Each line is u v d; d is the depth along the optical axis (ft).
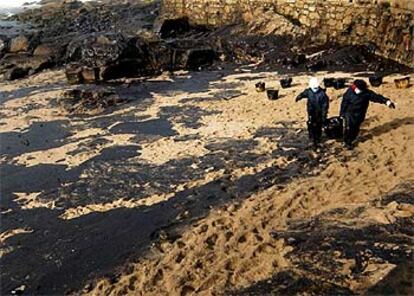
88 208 34.94
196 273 24.73
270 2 89.61
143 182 38.27
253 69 75.41
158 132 49.21
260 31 85.76
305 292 19.33
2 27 123.54
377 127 42.37
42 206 35.73
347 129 38.73
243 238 27.27
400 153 36.32
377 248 21.57
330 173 35.12
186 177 38.45
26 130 52.70
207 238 28.17
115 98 60.70
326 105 40.22
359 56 72.64
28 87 72.38
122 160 42.73
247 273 22.88
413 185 28.63
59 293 25.99
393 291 17.20
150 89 67.26
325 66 71.61
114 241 30.42
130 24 114.11
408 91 52.11
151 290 24.29
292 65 74.23
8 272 28.17
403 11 67.26
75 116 56.80
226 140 45.37
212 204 33.63
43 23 128.47
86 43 79.20
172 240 29.43
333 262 21.17
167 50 78.74
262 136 45.52
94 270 27.66
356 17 76.43
